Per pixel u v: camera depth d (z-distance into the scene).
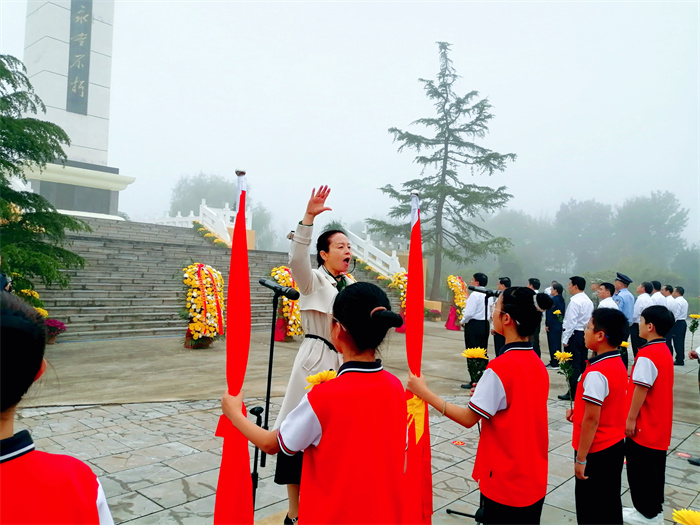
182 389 6.41
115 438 4.42
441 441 4.73
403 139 24.78
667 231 42.88
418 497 2.05
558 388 7.57
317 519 1.54
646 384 3.09
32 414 5.00
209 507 3.16
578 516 2.66
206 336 9.35
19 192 8.16
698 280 36.03
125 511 3.08
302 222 2.63
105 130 21.14
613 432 2.60
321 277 2.82
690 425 5.81
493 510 2.13
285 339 11.10
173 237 19.11
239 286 1.89
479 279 7.67
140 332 10.75
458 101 24.61
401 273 18.00
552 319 9.22
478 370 2.98
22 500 0.97
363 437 1.55
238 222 1.95
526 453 2.10
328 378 1.95
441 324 17.42
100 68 21.14
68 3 20.48
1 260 7.18
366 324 1.63
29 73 20.59
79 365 7.66
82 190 20.11
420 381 2.18
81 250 13.09
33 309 1.09
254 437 1.68
